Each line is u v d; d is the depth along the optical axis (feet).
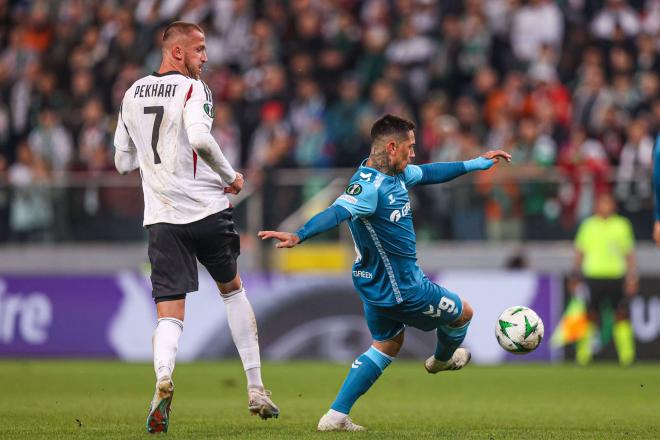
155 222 75.20
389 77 203.51
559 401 109.50
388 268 75.15
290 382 133.49
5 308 183.83
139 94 76.02
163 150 74.95
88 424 82.07
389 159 75.10
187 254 75.61
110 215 191.31
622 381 136.15
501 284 171.63
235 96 208.64
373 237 74.79
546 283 170.71
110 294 180.86
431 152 188.03
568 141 185.68
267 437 71.67
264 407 78.69
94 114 208.54
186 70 77.51
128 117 76.48
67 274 182.70
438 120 189.78
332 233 183.52
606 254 169.07
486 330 171.22
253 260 184.03
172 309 74.90
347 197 72.95
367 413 94.84
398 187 75.25
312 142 195.83
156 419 70.69
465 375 145.28
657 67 204.44
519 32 210.79
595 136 188.34
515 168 180.86
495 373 149.07
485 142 198.08
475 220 181.47
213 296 174.29
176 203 74.95
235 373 147.84
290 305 174.60
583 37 209.97
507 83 199.31
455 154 183.93
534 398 113.19
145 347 178.50
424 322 76.79
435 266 181.47
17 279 183.93
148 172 75.61
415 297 75.36
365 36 220.23
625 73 201.87
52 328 182.09
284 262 184.14
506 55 209.77
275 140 192.85
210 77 215.10
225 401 108.58
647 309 168.25
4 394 116.16
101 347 180.24
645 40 205.36
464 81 209.26
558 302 170.19
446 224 182.19
